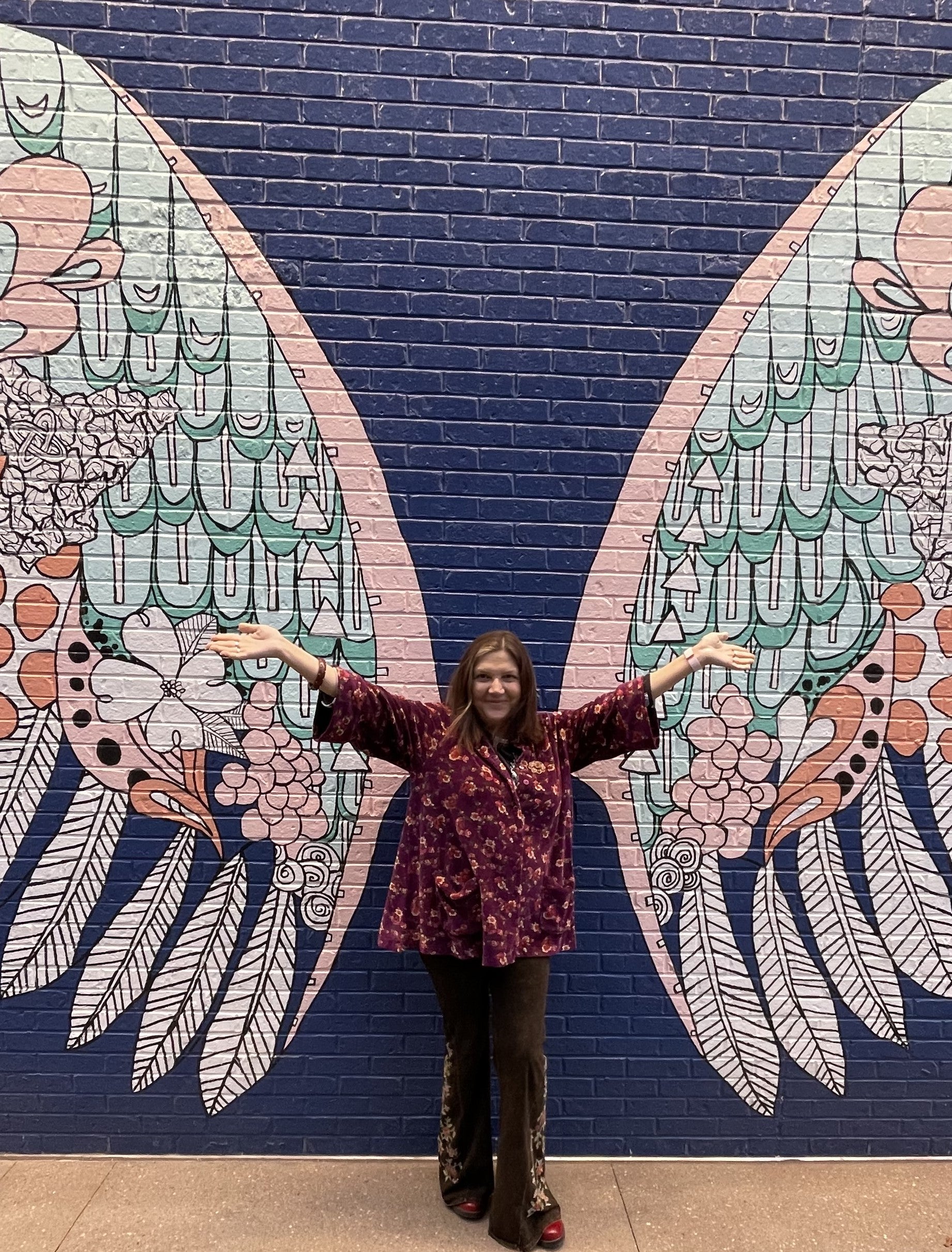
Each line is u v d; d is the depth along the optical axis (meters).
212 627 2.82
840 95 2.79
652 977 2.90
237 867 2.84
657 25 2.75
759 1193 2.75
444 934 2.38
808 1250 2.51
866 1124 2.94
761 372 2.85
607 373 2.83
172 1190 2.70
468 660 2.39
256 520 2.81
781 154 2.80
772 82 2.79
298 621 2.83
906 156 2.82
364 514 2.82
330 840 2.85
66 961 2.83
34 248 2.73
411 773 2.48
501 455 2.83
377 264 2.77
